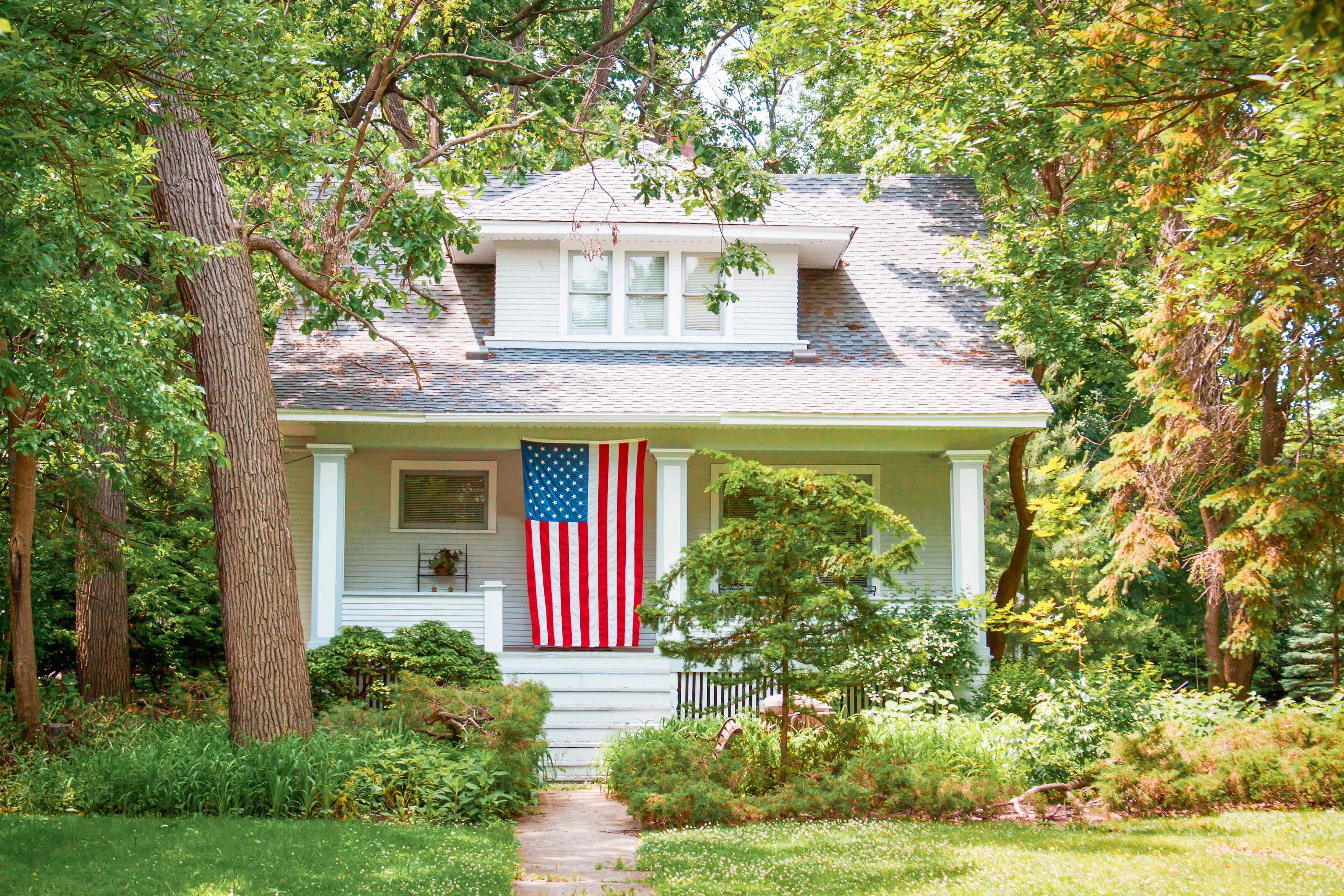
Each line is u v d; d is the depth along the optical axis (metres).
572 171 20.14
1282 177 8.39
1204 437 15.53
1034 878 7.60
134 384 10.68
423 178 15.41
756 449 17.64
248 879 7.62
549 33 29.19
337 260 14.47
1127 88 8.83
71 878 7.58
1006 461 28.30
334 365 18.11
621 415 16.80
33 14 8.75
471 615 16.81
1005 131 11.28
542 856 9.62
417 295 18.73
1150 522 16.22
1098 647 24.97
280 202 15.74
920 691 15.06
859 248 21.67
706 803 11.13
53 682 17.38
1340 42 3.90
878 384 18.03
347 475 19.05
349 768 11.10
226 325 12.85
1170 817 11.06
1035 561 26.73
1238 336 14.66
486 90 26.98
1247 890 7.08
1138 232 18.34
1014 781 12.12
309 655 15.84
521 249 19.23
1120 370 19.86
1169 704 14.10
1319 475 13.96
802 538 11.83
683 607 12.16
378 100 16.23
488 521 19.16
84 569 15.77
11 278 8.70
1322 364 11.34
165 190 12.80
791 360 18.89
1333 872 7.67
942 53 12.10
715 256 19.39
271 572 12.61
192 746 11.59
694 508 19.23
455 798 11.30
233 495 12.60
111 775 10.81
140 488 19.80
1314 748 11.74
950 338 19.47
